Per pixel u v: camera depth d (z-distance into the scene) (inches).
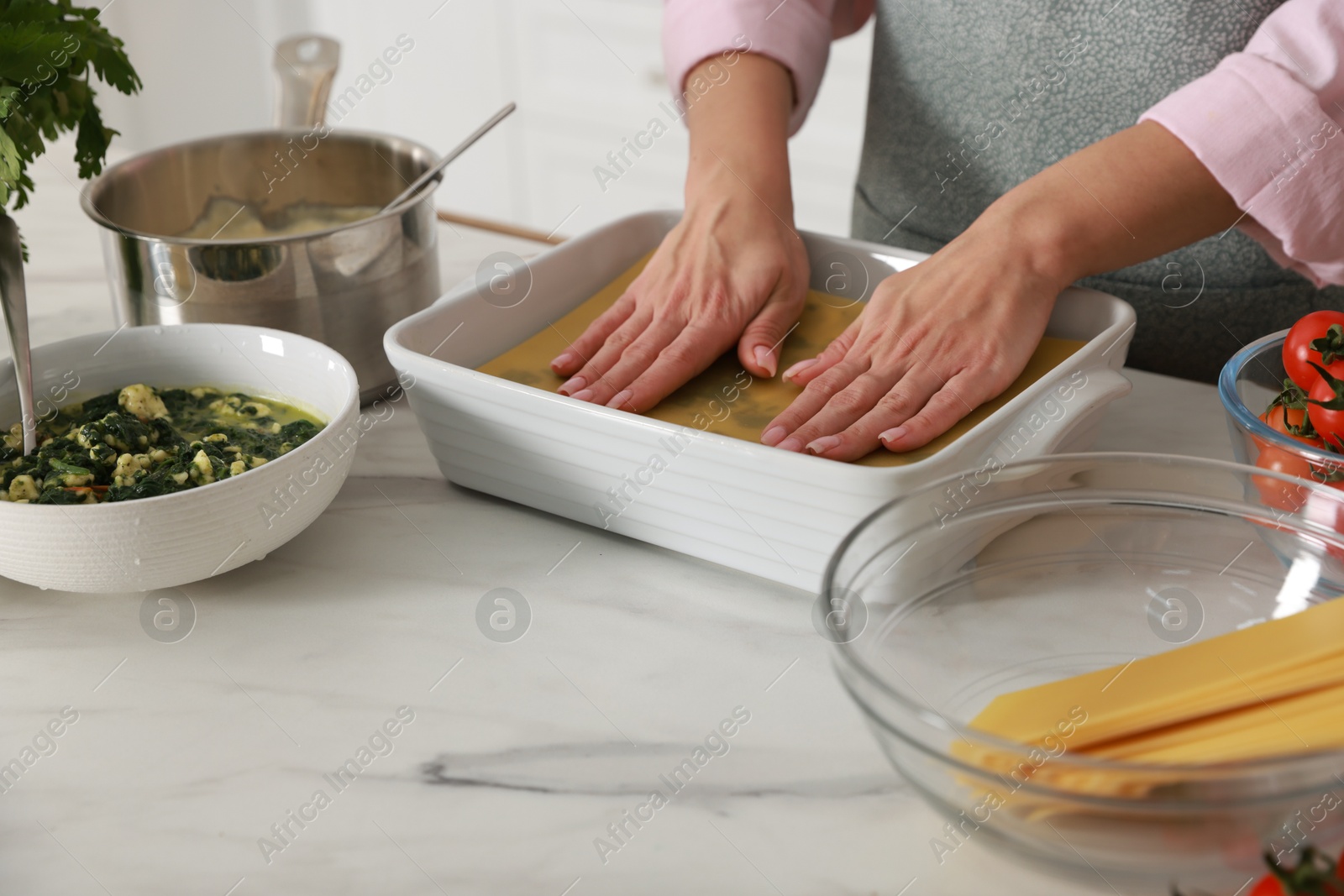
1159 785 15.3
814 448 24.8
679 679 22.7
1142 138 28.2
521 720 21.7
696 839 19.2
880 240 40.4
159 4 100.7
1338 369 23.1
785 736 21.2
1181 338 36.5
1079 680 19.1
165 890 18.4
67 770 20.8
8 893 18.4
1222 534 22.6
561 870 18.6
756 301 30.9
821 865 18.6
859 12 41.8
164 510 22.2
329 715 22.0
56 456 25.0
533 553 26.6
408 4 94.4
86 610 25.0
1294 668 18.0
